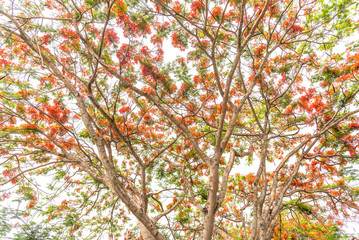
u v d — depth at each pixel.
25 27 6.58
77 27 5.14
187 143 9.04
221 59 7.92
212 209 4.77
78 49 6.98
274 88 8.59
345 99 7.37
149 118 8.88
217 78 4.86
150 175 9.87
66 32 6.84
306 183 8.79
